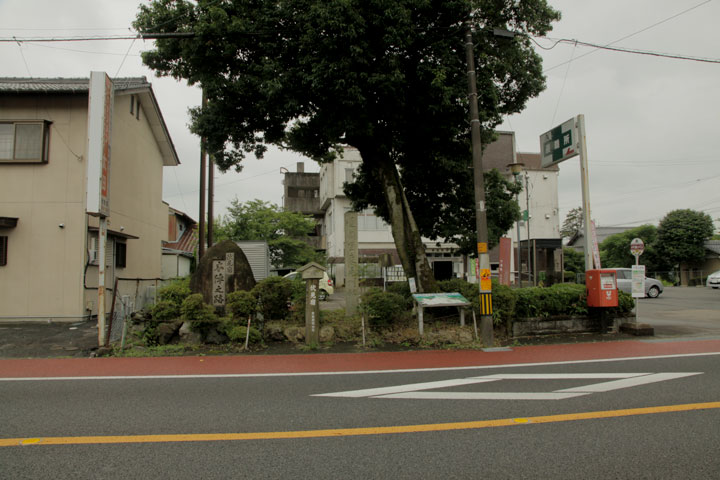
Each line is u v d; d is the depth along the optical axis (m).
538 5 9.95
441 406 4.78
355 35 8.27
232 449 3.65
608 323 10.38
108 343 8.51
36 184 12.05
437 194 12.95
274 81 8.74
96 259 12.57
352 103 8.71
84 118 12.24
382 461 3.40
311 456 3.50
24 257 11.86
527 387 5.55
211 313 8.87
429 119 10.15
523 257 27.31
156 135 17.27
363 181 13.06
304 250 31.41
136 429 4.11
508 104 11.53
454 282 10.98
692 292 24.50
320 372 6.52
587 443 3.74
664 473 3.19
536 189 31.67
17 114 12.16
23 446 3.72
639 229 37.94
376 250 29.77
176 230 27.84
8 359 7.64
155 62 10.20
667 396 5.08
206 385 5.75
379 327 9.57
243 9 9.23
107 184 8.66
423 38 9.34
